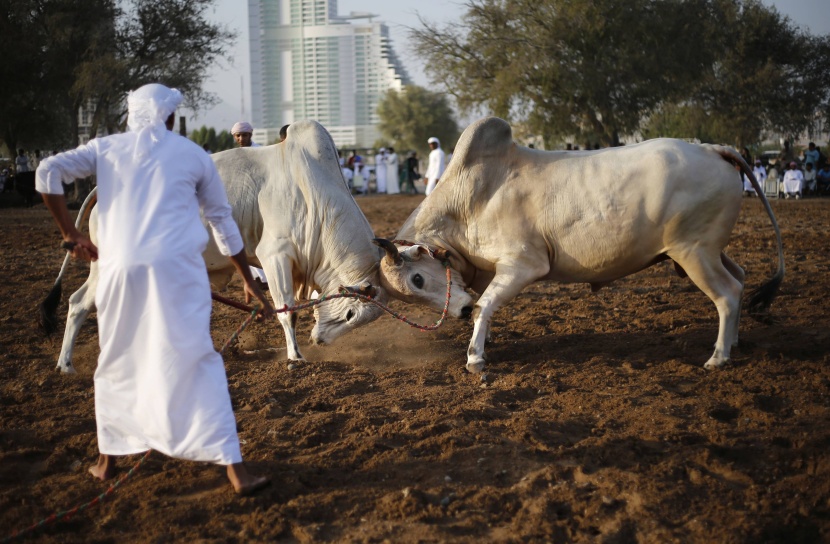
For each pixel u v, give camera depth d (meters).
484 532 3.95
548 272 6.61
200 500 4.24
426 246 6.63
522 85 29.81
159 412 3.98
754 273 10.45
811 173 26.33
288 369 6.52
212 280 7.10
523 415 5.34
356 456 4.74
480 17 30.50
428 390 5.97
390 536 3.90
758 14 35.62
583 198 6.32
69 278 10.92
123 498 4.28
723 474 4.49
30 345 7.36
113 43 26.92
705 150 6.30
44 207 24.19
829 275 10.14
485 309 6.45
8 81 26.44
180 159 4.07
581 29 28.94
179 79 27.56
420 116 72.31
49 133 31.84
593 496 4.21
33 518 4.09
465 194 6.63
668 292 9.44
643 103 29.95
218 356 4.16
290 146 6.83
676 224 6.18
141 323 3.97
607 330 7.68
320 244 6.69
